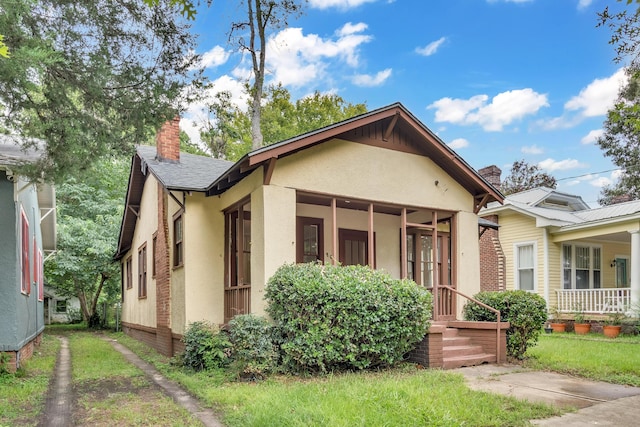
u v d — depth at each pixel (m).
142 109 7.19
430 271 12.43
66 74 6.61
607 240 17.83
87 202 21.75
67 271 19.75
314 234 10.84
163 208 11.84
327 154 8.88
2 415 5.35
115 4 6.66
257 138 17.50
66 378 7.81
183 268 9.94
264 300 7.90
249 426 4.65
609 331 13.68
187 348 8.17
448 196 10.46
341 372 7.52
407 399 5.40
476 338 9.09
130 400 6.05
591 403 5.74
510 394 6.12
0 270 7.75
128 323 17.89
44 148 7.27
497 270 17.31
